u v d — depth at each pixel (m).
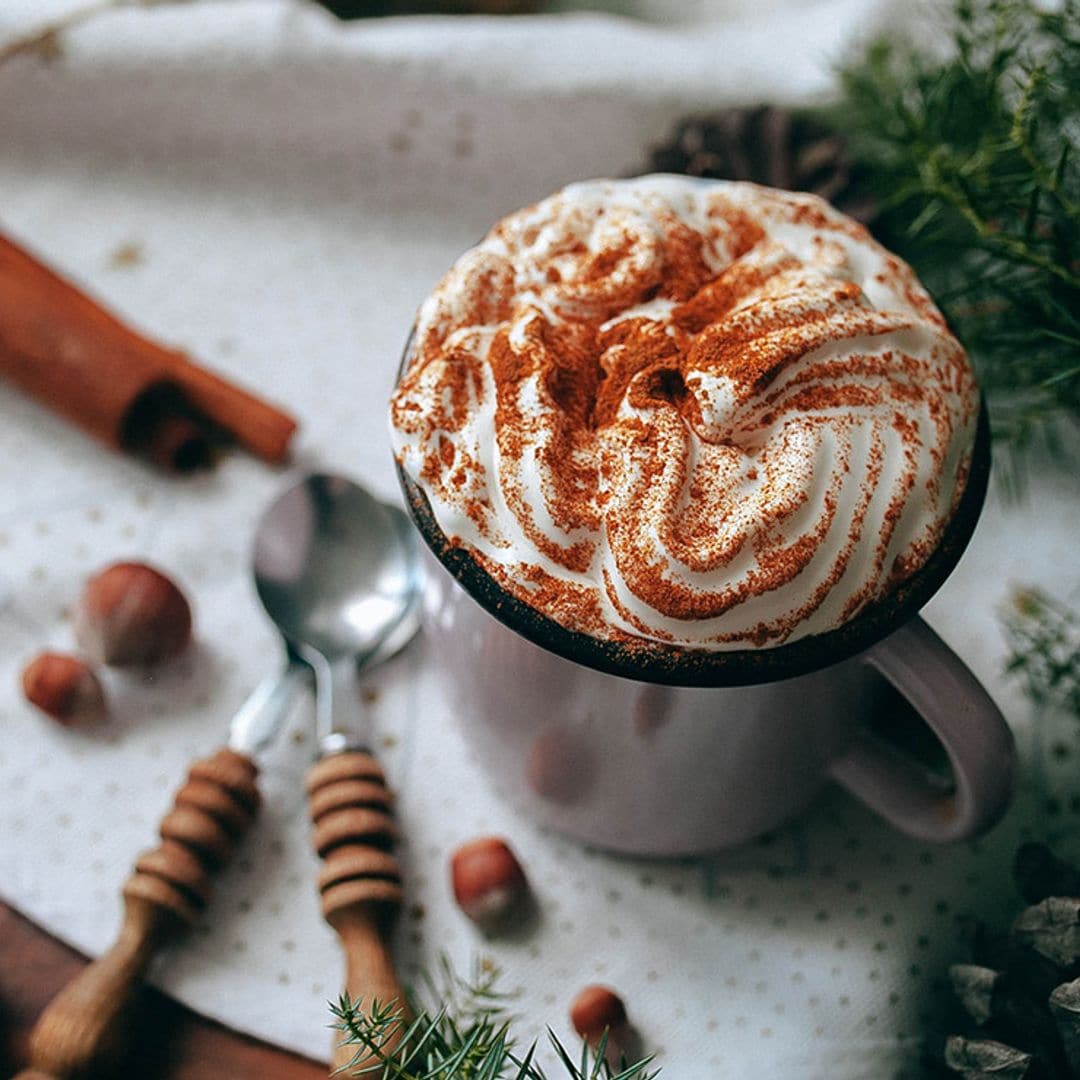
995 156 0.42
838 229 0.37
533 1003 0.41
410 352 0.36
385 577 0.44
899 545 0.35
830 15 0.49
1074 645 0.44
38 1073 0.39
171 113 0.50
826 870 0.43
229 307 0.49
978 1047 0.38
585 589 0.34
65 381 0.46
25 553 0.46
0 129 0.50
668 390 0.36
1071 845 0.43
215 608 0.45
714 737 0.37
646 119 0.49
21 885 0.42
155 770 0.44
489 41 0.49
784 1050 0.41
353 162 0.51
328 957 0.42
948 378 0.36
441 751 0.44
